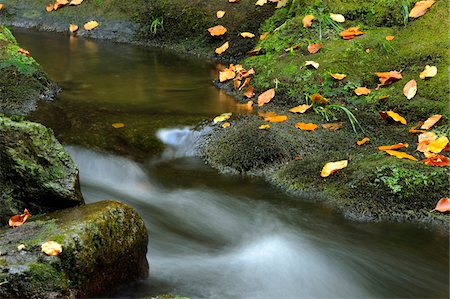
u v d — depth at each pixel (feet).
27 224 9.61
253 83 18.66
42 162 10.67
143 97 18.38
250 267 11.09
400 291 10.61
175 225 12.53
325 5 20.39
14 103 17.39
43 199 10.63
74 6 26.71
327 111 16.34
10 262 8.45
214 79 20.21
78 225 9.17
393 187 12.57
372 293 10.59
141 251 10.18
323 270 11.12
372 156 13.75
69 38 25.43
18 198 10.59
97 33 25.43
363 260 11.31
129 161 14.80
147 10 24.95
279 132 15.11
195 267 11.02
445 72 16.42
